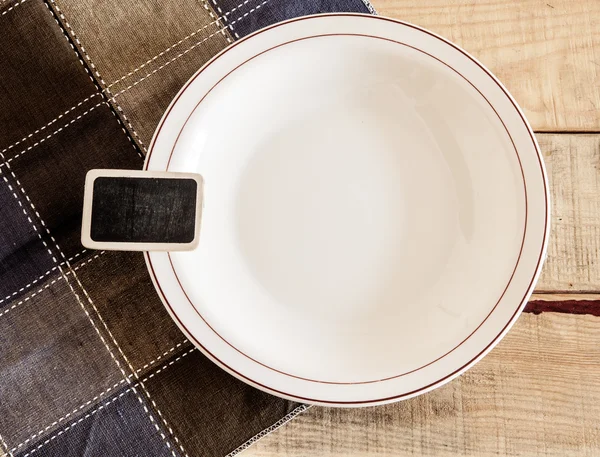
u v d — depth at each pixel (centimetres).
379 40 47
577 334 49
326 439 49
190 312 46
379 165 50
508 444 49
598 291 50
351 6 52
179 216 43
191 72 51
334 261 49
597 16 51
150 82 51
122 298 50
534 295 50
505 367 49
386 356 46
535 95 51
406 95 49
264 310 48
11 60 51
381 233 49
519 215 46
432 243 49
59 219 50
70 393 49
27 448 48
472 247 48
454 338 46
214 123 48
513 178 47
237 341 46
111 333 50
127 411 49
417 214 49
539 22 52
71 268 50
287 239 49
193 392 49
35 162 51
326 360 46
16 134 51
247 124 49
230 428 49
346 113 50
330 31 47
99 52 51
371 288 48
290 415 49
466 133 48
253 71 47
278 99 49
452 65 47
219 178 49
